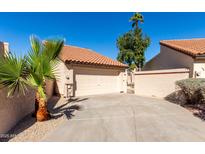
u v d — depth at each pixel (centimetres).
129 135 594
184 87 1059
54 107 1103
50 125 718
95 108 1061
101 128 675
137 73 1780
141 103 1221
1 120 592
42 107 779
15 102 719
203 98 1021
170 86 1428
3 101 607
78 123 746
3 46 684
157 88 1555
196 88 958
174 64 1543
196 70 1220
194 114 880
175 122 739
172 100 1355
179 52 1443
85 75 1672
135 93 1802
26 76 748
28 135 605
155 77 1580
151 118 811
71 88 1536
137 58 2880
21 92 785
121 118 819
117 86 1978
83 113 932
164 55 1747
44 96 784
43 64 741
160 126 686
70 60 1494
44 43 790
